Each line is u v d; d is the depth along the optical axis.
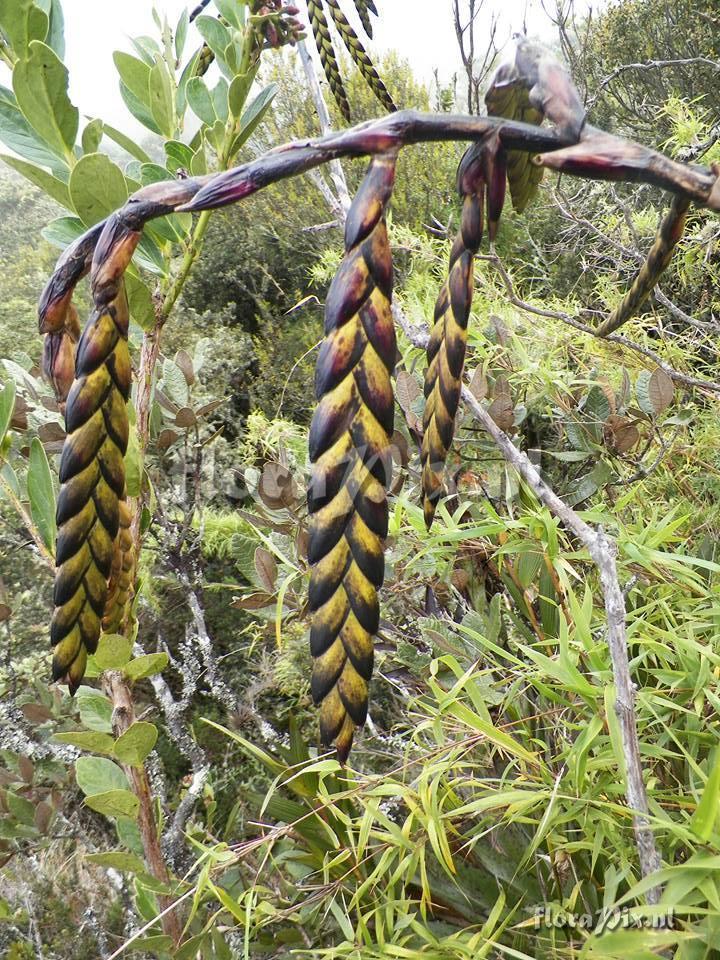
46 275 7.15
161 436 1.94
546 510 1.34
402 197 4.80
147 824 1.33
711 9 4.17
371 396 0.34
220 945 1.52
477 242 0.41
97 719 1.33
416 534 1.71
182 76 1.27
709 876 0.78
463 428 1.74
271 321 5.78
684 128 2.65
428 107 5.39
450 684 1.55
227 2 1.16
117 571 0.41
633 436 1.75
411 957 1.13
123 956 1.94
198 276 6.44
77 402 0.39
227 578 3.17
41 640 2.84
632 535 1.40
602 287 3.10
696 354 2.64
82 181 0.92
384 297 0.35
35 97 1.00
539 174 0.50
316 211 5.85
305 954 1.56
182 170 1.14
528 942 1.26
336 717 0.34
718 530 1.85
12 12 0.96
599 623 1.51
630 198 3.47
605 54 4.60
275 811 1.55
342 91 0.92
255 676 2.73
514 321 2.49
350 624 0.34
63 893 2.29
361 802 1.30
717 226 2.37
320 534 0.34
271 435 2.58
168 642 3.04
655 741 1.28
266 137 5.85
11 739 2.15
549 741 1.47
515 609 1.82
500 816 1.35
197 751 1.96
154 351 1.20
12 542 2.56
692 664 1.18
